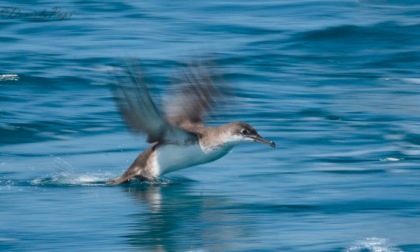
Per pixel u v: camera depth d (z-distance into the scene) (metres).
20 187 16.67
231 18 33.59
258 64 27.41
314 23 32.25
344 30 31.00
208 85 16.67
